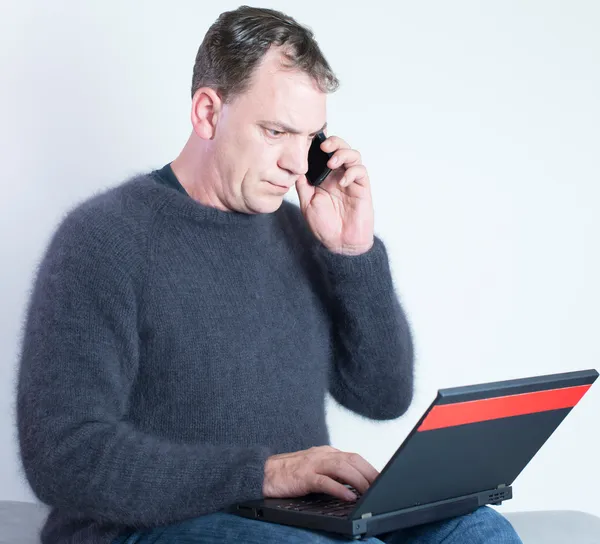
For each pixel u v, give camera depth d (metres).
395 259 2.84
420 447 1.19
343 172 1.76
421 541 1.44
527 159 2.96
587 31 2.98
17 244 2.52
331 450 1.43
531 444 1.41
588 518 2.13
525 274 2.97
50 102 2.51
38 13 2.50
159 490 1.38
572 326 3.01
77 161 2.53
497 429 1.29
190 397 1.54
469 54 2.89
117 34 2.53
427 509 1.34
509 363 2.96
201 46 1.64
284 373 1.64
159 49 2.56
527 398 1.29
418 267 2.87
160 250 1.56
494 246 2.94
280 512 1.33
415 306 2.87
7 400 2.52
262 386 1.60
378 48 2.80
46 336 1.46
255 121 1.56
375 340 1.79
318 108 1.57
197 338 1.55
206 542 1.37
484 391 1.22
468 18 2.88
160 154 2.56
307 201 1.76
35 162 2.52
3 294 2.52
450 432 1.22
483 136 2.91
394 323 1.80
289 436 1.62
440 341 2.89
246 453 1.42
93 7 2.52
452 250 2.90
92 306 1.48
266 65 1.55
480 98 2.90
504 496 1.48
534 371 2.99
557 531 2.01
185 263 1.58
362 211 1.75
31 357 1.46
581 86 2.98
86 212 1.57
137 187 1.62
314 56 1.56
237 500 1.38
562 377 1.34
